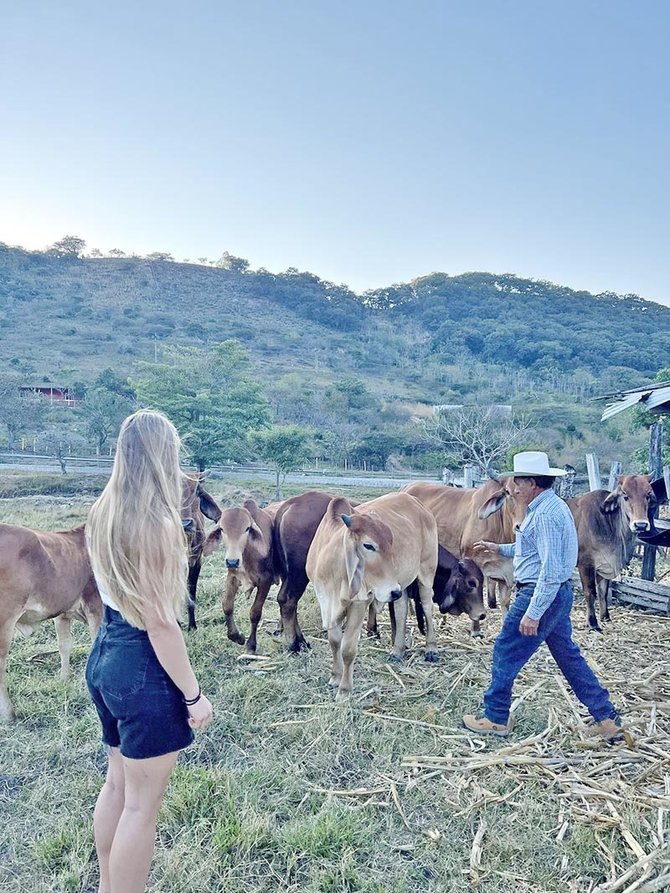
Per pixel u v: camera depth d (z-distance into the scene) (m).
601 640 6.58
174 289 153.75
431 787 3.99
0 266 149.00
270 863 3.33
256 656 6.10
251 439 31.91
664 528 8.01
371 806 3.80
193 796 3.77
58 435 40.53
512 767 4.18
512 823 3.63
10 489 28.11
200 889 3.15
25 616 5.04
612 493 6.91
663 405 8.52
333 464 44.50
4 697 4.79
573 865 3.32
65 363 82.06
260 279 165.62
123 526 2.37
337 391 60.59
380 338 130.88
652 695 5.15
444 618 7.30
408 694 5.29
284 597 6.32
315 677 5.65
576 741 4.42
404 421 56.47
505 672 4.49
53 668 5.81
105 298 140.25
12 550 4.79
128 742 2.44
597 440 43.72
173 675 2.42
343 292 170.00
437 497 7.97
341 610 5.32
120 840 2.48
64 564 5.16
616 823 3.59
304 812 3.76
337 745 4.45
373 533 4.90
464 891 3.16
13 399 43.34
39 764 4.23
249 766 4.21
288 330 128.50
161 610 2.37
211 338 109.19
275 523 6.59
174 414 35.50
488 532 7.07
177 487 2.55
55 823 3.63
